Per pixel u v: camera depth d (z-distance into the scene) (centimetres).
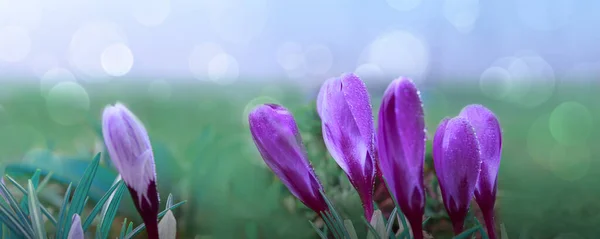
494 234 39
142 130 37
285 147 39
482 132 39
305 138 64
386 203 53
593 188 76
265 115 39
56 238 41
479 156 37
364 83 39
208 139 75
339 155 39
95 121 66
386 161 37
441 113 145
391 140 37
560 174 87
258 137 39
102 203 42
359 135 39
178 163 69
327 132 39
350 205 53
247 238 61
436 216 53
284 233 60
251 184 70
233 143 82
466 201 38
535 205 68
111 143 36
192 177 68
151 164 37
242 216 65
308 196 39
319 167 59
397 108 37
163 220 40
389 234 40
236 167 75
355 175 39
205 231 63
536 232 60
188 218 65
